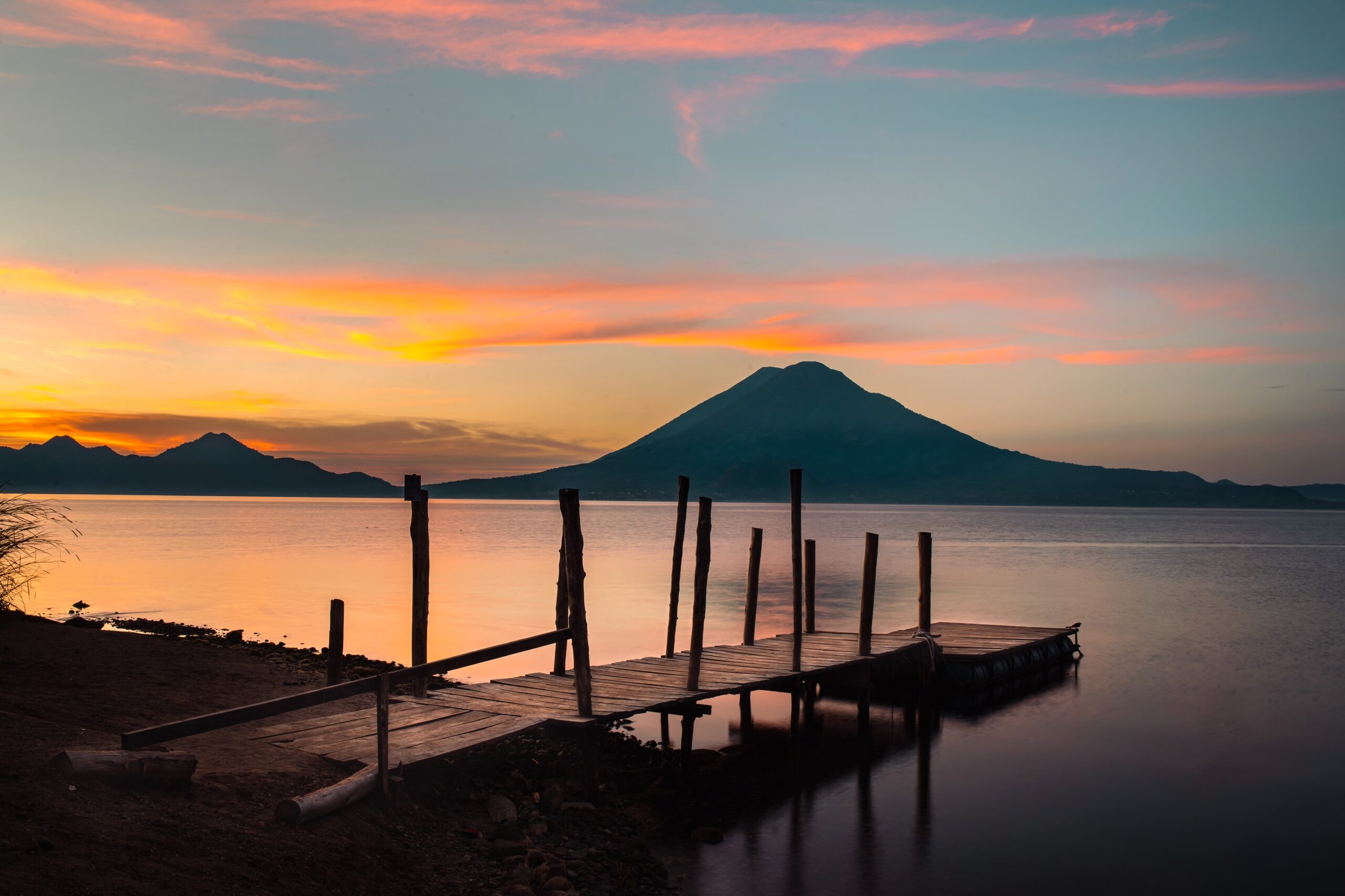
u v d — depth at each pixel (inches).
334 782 366.6
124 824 283.4
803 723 737.6
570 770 512.4
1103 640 1227.2
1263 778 592.7
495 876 351.6
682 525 720.3
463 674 876.0
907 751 656.4
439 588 1701.5
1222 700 839.1
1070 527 6446.9
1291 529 6702.8
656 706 518.3
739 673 632.4
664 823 478.3
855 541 3981.3
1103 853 462.0
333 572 1967.3
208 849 285.4
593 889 366.9
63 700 456.8
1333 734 711.1
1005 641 964.6
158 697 502.3
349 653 950.4
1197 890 418.6
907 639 847.7
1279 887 423.2
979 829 492.7
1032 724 740.0
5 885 226.5
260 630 1103.0
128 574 1812.3
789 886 407.2
